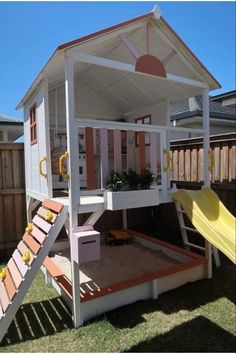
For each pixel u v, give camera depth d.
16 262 2.96
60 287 3.20
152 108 5.17
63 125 5.10
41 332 2.57
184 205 3.40
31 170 4.34
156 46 3.56
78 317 2.66
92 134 3.06
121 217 5.97
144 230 6.09
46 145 3.38
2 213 4.86
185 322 2.65
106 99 5.68
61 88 5.07
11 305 2.48
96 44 2.94
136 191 3.06
